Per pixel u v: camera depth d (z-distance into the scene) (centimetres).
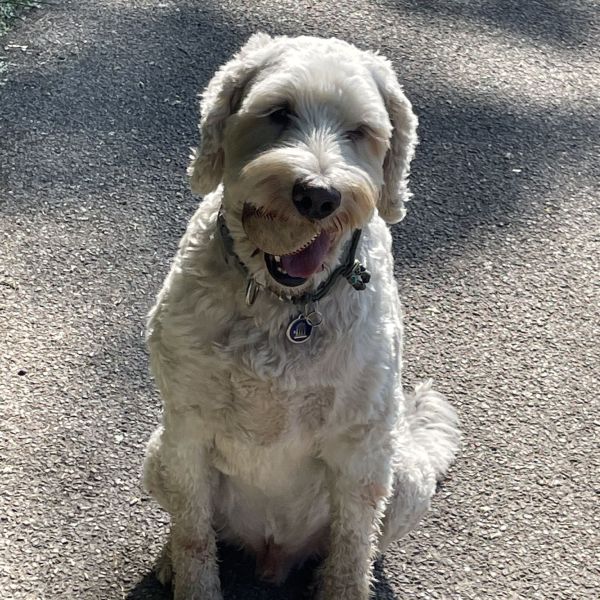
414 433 106
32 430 105
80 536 96
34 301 120
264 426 81
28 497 98
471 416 114
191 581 91
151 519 98
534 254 139
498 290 132
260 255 78
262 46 82
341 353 79
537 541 101
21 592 90
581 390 119
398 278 132
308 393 80
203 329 79
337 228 76
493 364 121
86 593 91
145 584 93
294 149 75
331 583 91
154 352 83
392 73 85
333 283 79
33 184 137
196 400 82
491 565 98
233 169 79
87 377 111
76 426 106
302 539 94
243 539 95
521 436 112
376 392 82
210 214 83
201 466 87
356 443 83
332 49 80
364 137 80
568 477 108
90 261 126
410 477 95
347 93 78
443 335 124
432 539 100
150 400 109
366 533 89
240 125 79
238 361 79
